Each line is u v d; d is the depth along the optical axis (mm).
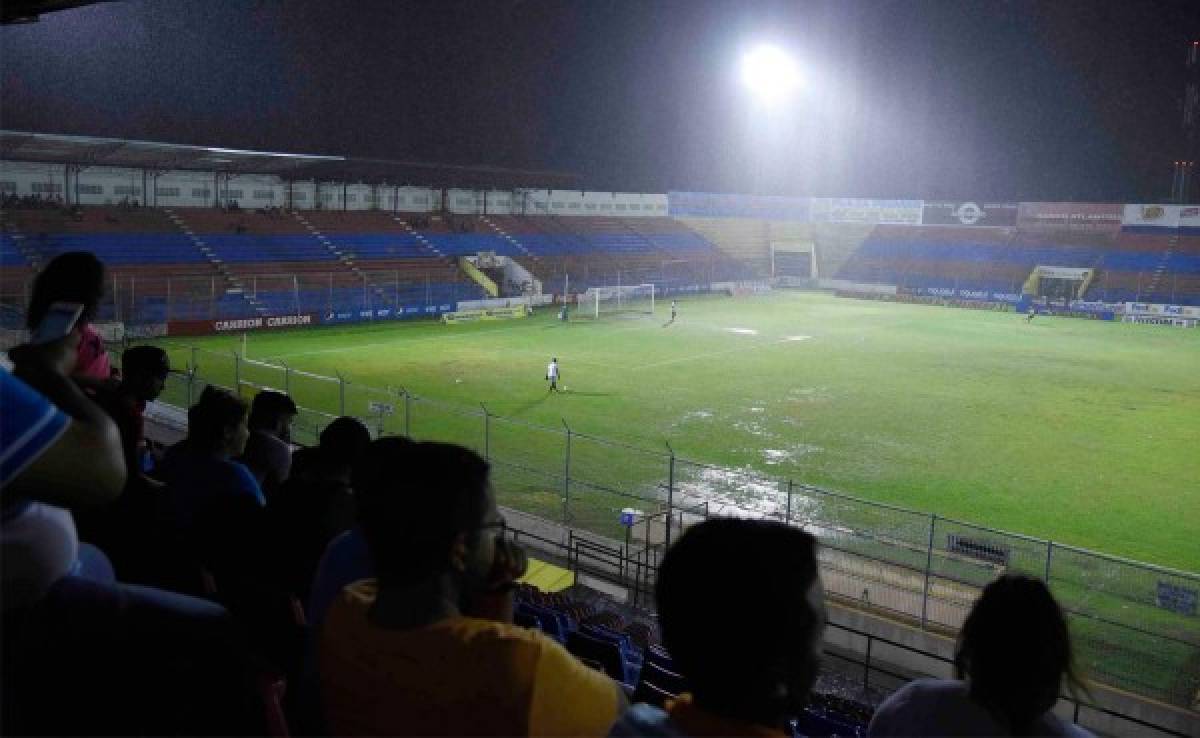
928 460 29297
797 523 22062
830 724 8375
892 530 22125
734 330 61031
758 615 1973
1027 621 2883
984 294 83438
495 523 2547
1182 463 29531
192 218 65125
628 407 36031
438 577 2377
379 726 2270
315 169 71500
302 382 38281
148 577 4734
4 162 57031
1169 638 15094
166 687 2199
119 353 40594
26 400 1883
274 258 65312
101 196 61750
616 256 89000
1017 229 92125
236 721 2297
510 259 77750
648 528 18672
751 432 32500
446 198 83625
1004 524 23188
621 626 12906
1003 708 2891
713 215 104438
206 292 57938
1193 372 47594
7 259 52250
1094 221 87625
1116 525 23312
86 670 2135
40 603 2102
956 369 47156
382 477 2404
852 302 82750
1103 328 67312
